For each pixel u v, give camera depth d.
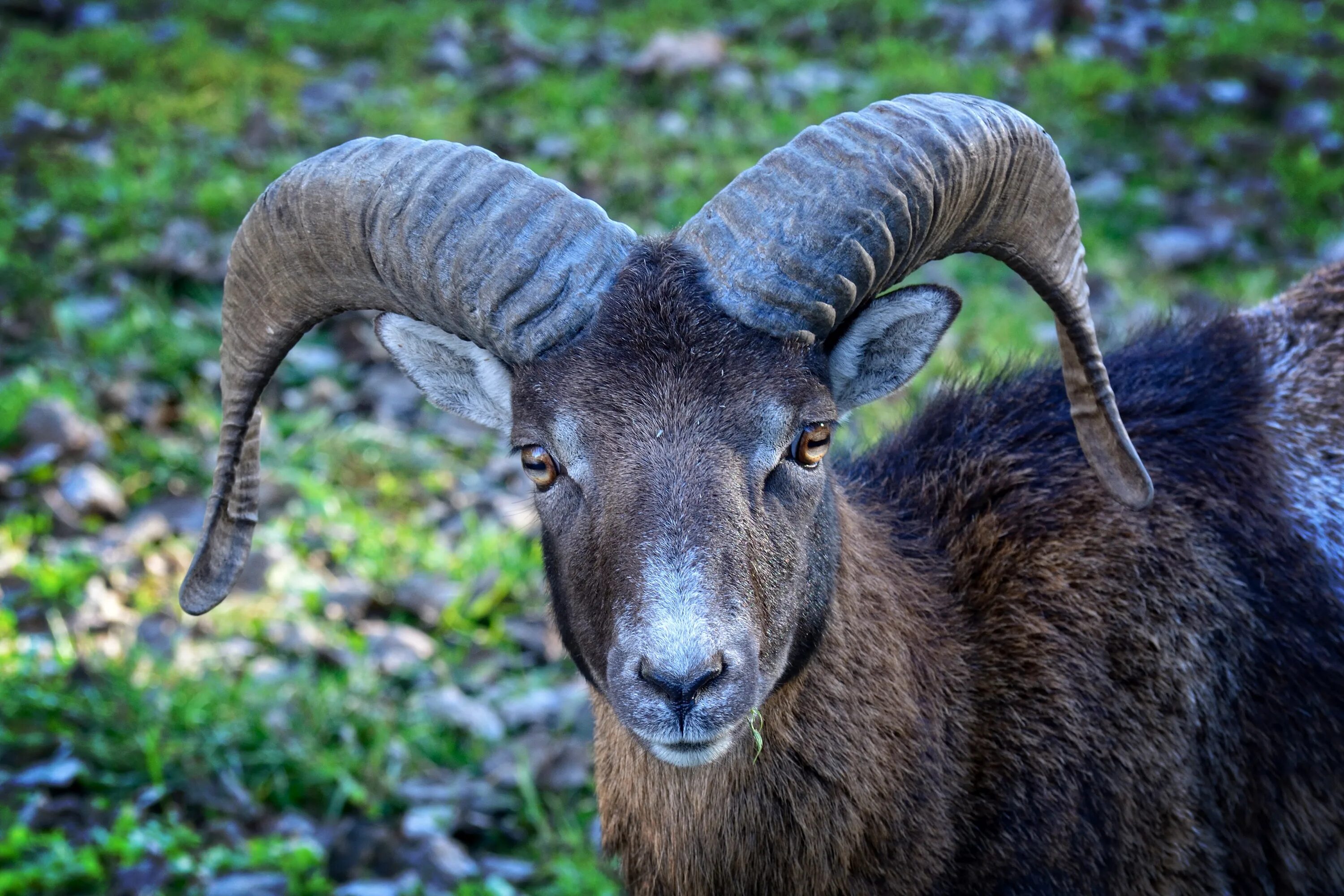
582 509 4.08
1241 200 11.45
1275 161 11.83
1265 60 13.25
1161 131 12.45
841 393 4.57
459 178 4.10
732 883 4.50
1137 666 4.70
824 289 4.00
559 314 4.02
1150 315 6.43
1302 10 14.30
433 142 4.21
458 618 7.90
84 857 5.97
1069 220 4.52
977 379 5.52
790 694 4.37
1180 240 10.93
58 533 8.27
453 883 6.14
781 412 4.00
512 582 8.07
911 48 13.81
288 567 8.06
